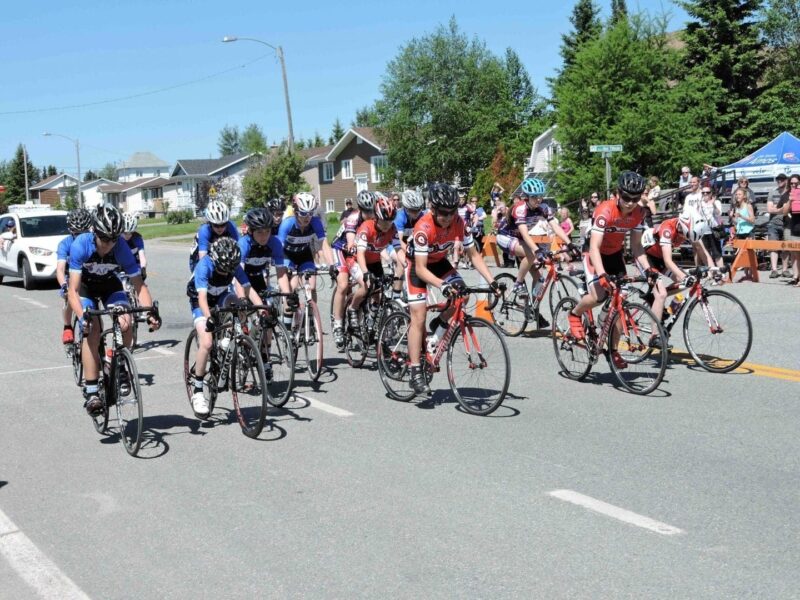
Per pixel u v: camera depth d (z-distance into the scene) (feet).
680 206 60.49
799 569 12.01
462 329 21.77
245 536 14.06
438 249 21.86
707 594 11.35
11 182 359.66
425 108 174.91
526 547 13.12
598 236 23.26
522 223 31.71
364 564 12.76
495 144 174.19
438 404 23.02
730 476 16.11
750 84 129.39
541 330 33.99
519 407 22.15
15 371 29.96
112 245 19.42
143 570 12.91
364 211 26.45
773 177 64.23
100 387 20.53
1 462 18.98
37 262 58.29
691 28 129.29
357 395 24.47
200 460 18.51
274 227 25.76
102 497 16.33
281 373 23.40
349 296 28.60
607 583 11.78
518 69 272.31
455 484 16.22
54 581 12.62
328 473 17.24
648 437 18.90
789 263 49.83
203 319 20.86
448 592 11.73
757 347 28.78
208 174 282.15
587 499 15.11
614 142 92.99
